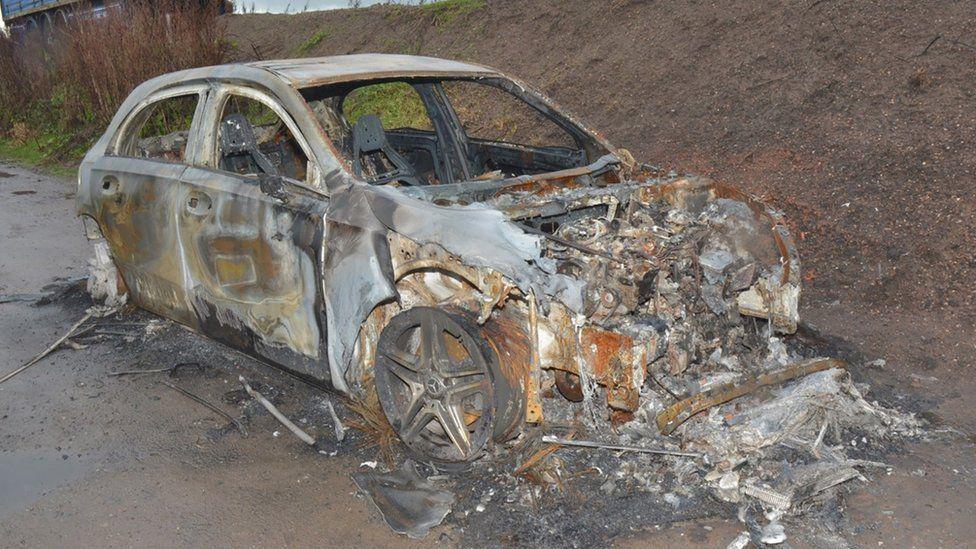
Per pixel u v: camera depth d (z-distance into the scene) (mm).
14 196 10227
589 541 3113
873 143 6559
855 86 7184
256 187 4059
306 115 4016
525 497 3389
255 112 10227
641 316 3619
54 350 5160
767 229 4363
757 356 4094
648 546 3086
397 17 12977
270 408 4215
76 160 12734
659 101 8336
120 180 4934
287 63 4555
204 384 4648
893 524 3240
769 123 7324
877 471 3627
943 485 3508
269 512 3408
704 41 8672
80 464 3826
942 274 5449
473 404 3664
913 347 4887
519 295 3361
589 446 3559
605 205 4324
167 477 3699
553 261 3299
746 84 7871
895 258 5672
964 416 4113
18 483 3668
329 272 3623
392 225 3469
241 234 4055
